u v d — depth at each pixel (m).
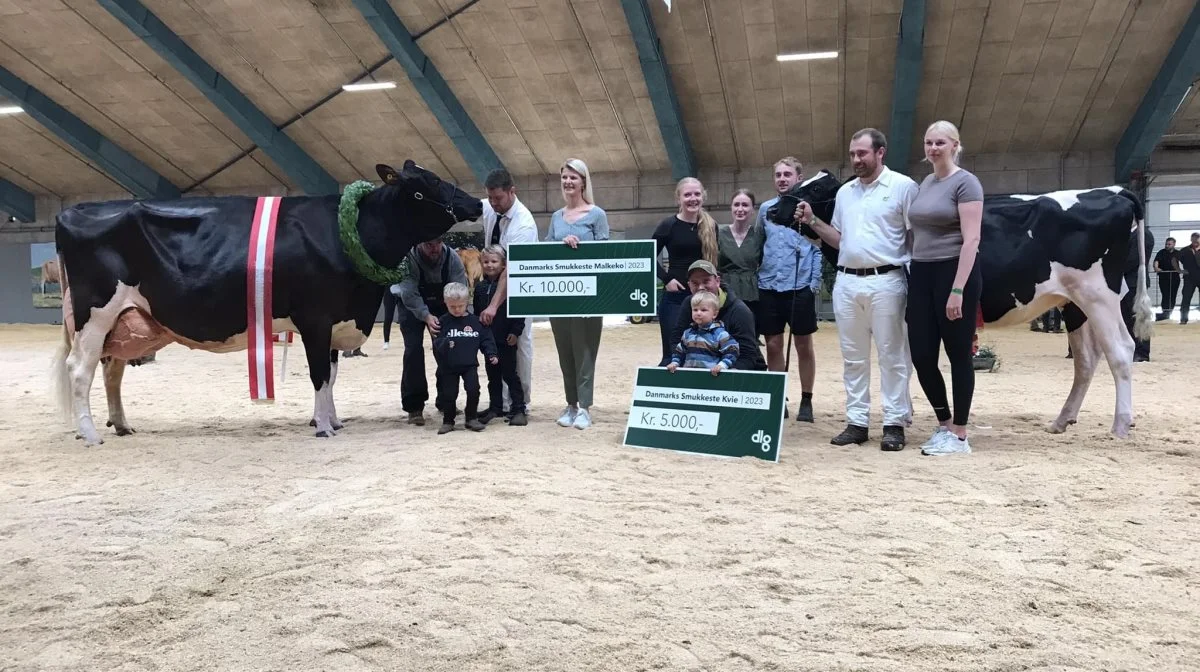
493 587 3.10
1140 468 4.88
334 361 6.86
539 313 6.33
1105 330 5.75
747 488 4.54
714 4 17.25
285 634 2.72
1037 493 4.36
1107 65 18.50
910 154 21.64
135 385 9.80
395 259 6.36
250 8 17.95
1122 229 5.68
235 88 20.66
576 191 6.53
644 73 18.62
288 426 6.86
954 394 5.36
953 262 5.22
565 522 3.92
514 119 21.45
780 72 19.11
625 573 3.24
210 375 10.92
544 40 18.59
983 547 3.51
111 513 4.19
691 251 6.32
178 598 3.05
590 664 2.49
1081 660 2.47
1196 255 18.89
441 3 17.69
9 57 19.91
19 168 25.83
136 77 20.50
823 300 23.92
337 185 24.50
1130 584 3.08
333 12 18.03
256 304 6.11
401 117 21.72
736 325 5.81
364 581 3.18
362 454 5.54
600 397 8.41
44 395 9.11
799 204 5.75
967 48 18.06
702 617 2.82
